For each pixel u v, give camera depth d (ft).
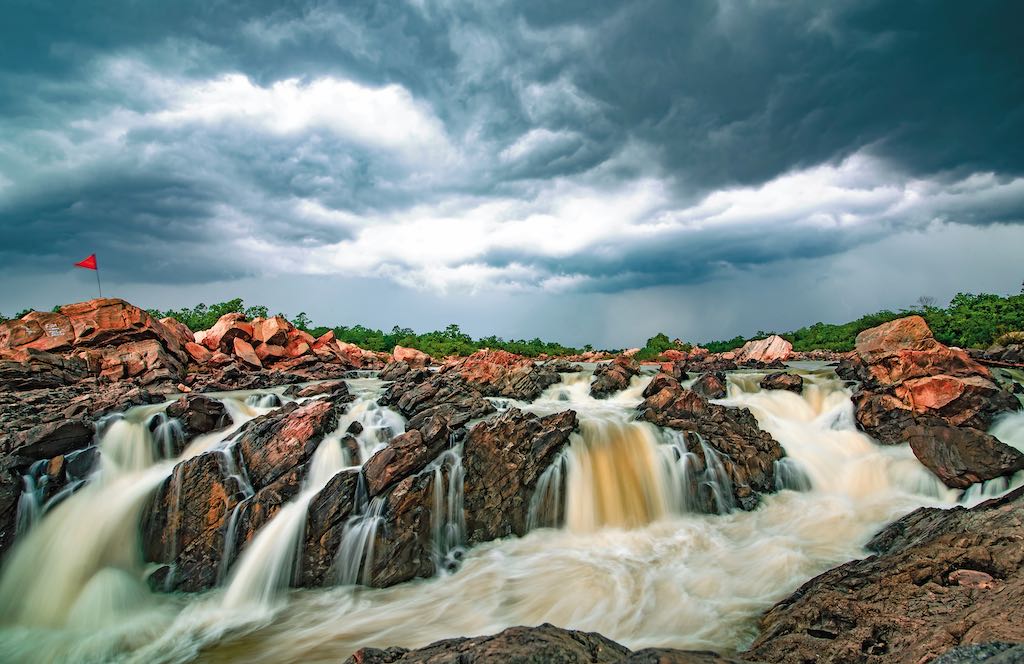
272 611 40.19
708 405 66.44
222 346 136.46
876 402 66.44
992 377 67.56
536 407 77.77
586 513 52.06
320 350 161.48
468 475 50.60
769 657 25.11
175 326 130.41
